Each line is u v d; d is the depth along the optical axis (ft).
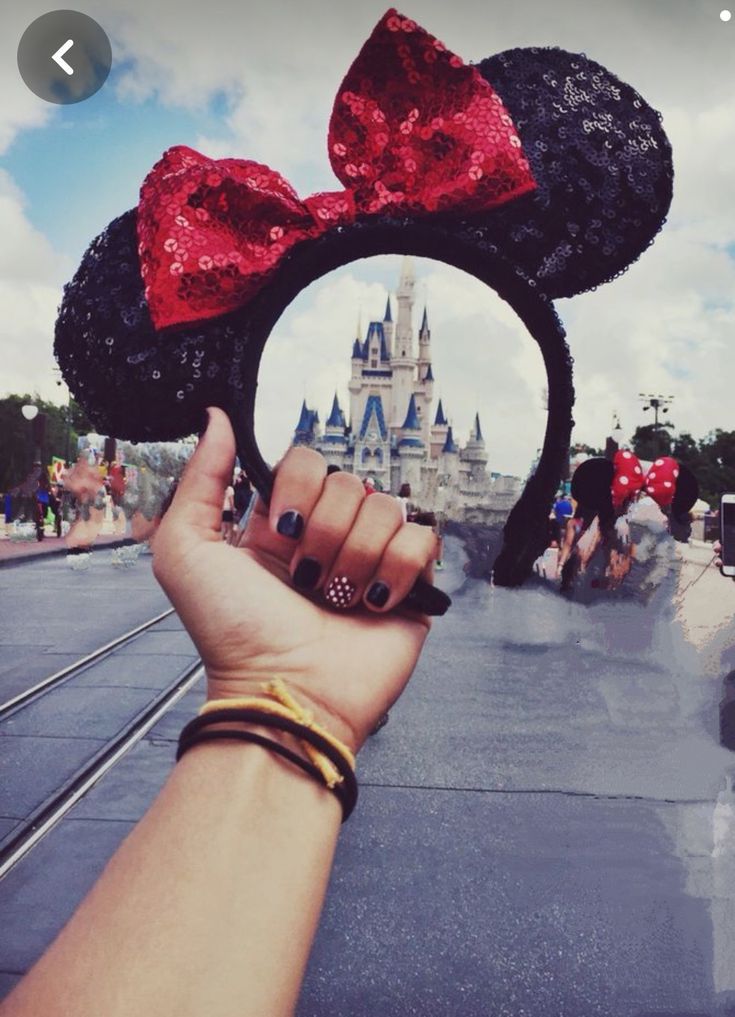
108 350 2.72
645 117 2.94
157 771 15.84
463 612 34.96
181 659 25.84
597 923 10.50
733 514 20.42
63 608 37.52
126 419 2.77
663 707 19.69
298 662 2.40
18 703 20.74
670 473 12.42
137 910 1.95
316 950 10.07
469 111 2.83
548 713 19.77
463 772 15.81
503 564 2.61
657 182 2.92
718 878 11.44
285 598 2.48
